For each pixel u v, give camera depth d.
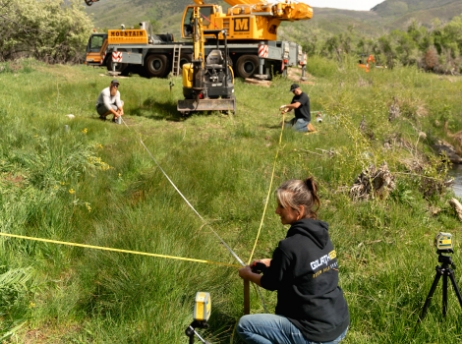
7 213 5.10
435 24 53.06
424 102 15.21
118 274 4.36
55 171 6.60
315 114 13.66
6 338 3.75
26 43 26.50
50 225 5.20
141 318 3.99
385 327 4.12
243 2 20.39
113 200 6.22
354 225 6.35
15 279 4.09
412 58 39.88
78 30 28.55
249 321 3.28
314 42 44.91
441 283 4.45
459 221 6.79
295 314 3.20
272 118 13.27
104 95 11.75
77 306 4.18
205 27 20.36
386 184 7.08
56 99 13.33
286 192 3.33
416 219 6.55
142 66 22.34
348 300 4.37
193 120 12.51
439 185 7.52
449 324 4.00
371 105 13.84
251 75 20.44
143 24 22.25
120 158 7.91
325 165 8.13
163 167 7.63
